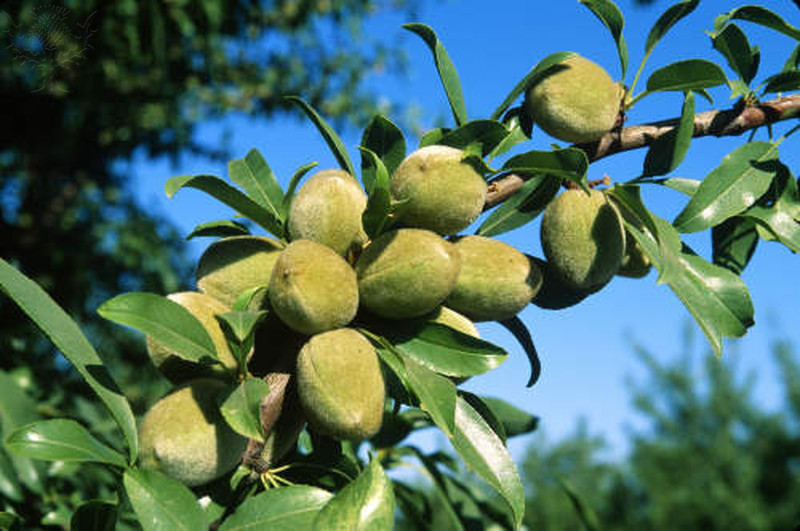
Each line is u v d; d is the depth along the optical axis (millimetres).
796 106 493
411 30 496
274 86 2455
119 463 371
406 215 421
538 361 475
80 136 2174
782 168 495
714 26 495
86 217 2160
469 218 424
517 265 427
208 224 444
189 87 2277
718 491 3998
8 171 2141
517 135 478
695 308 453
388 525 367
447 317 420
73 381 946
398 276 395
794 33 500
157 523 356
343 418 373
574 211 448
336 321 394
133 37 1797
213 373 396
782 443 4035
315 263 391
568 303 472
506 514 610
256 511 376
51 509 665
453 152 422
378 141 467
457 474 621
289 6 2357
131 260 2051
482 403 422
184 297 405
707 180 478
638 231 443
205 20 2025
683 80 465
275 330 413
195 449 373
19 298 385
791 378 4086
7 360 903
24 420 638
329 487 417
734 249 539
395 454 615
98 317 1989
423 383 395
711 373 4312
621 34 482
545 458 4965
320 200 412
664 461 4254
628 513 4383
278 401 394
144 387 1876
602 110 456
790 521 3863
